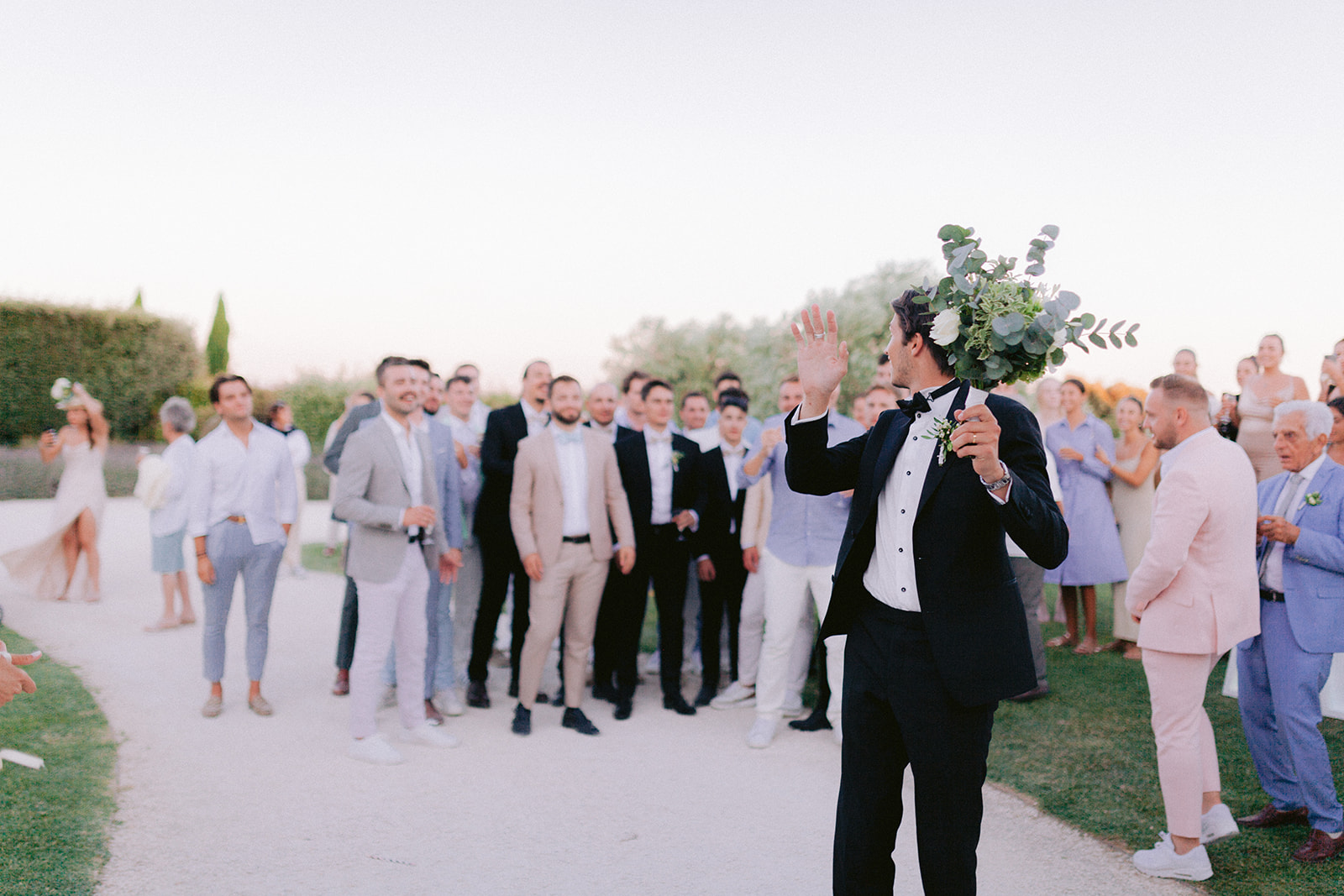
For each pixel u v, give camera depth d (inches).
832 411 205.0
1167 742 129.1
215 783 163.6
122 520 586.6
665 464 226.4
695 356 919.0
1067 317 80.0
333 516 183.0
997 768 174.1
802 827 148.3
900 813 97.5
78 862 128.8
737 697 227.3
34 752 171.5
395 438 190.5
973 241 85.2
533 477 198.2
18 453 720.3
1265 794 158.4
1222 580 127.0
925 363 97.3
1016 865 133.5
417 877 128.6
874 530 98.2
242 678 237.9
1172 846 130.3
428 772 173.0
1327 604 131.5
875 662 95.3
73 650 257.1
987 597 90.6
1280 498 143.9
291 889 124.0
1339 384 248.8
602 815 153.0
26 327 751.7
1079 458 260.8
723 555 231.1
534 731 202.7
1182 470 128.2
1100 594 378.0
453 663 229.0
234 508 202.7
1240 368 285.3
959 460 90.8
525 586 232.1
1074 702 215.5
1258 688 144.0
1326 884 124.0
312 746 186.2
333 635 292.2
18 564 324.2
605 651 234.7
